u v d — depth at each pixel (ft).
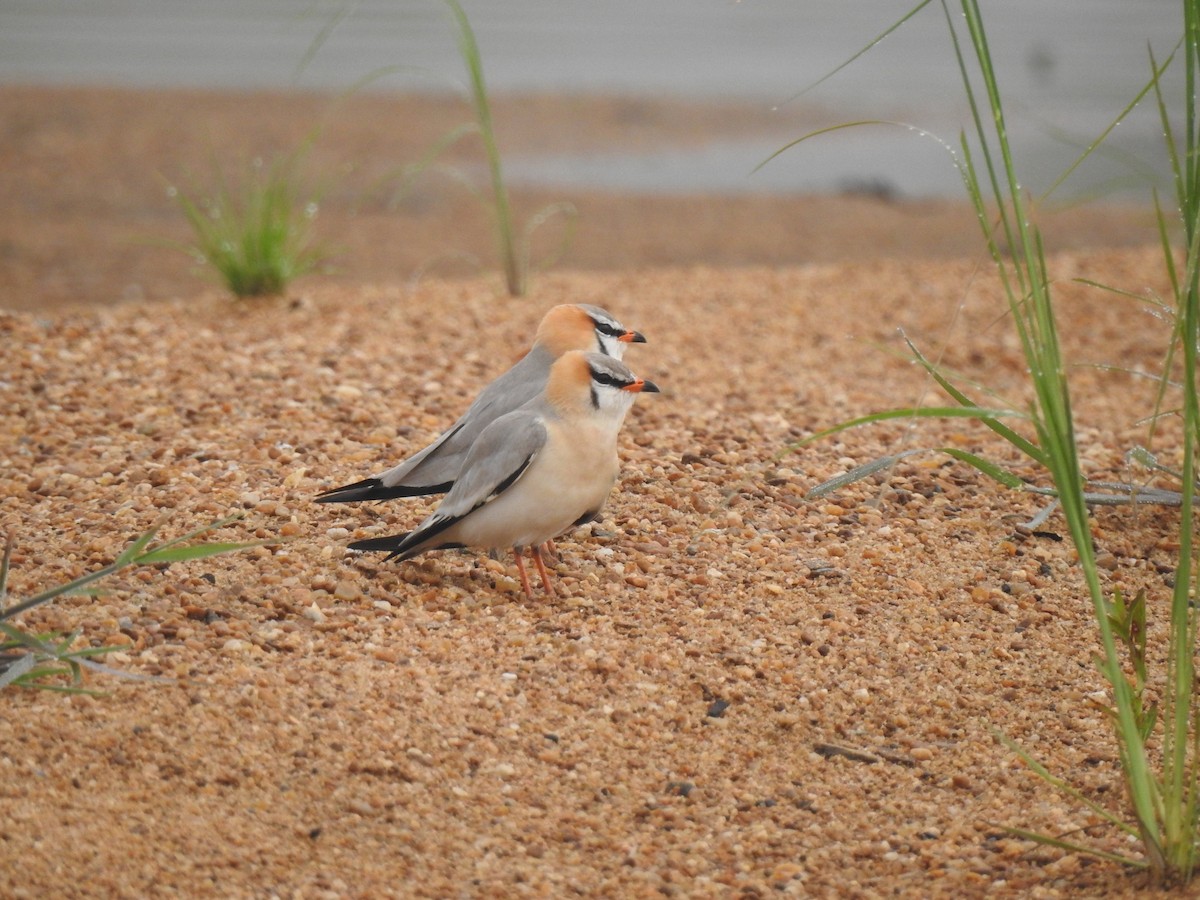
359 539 33.50
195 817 23.81
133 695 26.55
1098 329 58.80
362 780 25.17
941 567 33.73
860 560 33.83
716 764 26.58
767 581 32.76
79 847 22.75
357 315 55.52
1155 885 22.00
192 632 28.86
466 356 49.88
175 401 43.11
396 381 46.01
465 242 84.79
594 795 25.46
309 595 30.63
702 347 54.29
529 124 120.78
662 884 23.08
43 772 24.32
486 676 28.40
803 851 24.18
